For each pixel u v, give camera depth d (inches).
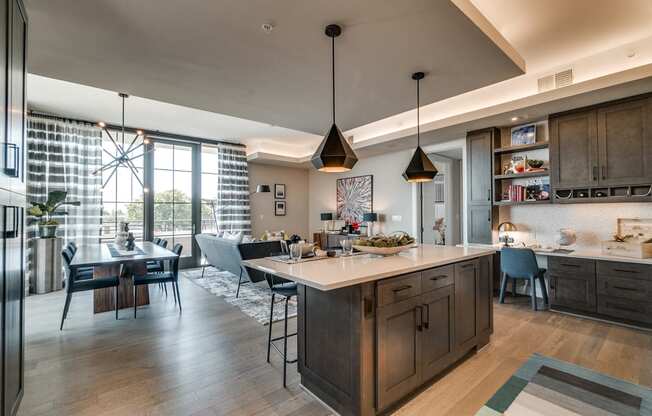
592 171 140.6
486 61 100.2
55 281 191.2
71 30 82.0
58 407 77.4
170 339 119.2
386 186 259.3
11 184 62.4
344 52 94.4
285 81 114.0
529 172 163.3
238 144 291.1
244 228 290.0
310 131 183.6
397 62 100.3
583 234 156.6
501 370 94.9
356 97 129.2
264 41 88.2
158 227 252.4
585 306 139.4
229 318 142.7
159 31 83.0
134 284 145.9
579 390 83.7
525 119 163.2
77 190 209.6
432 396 82.0
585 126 143.1
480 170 182.5
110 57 96.7
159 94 126.2
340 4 72.9
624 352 105.8
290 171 332.5
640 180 127.7
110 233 230.2
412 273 81.0
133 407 77.5
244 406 78.1
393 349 75.0
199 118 214.1
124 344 114.7
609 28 110.0
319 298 80.2
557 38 116.0
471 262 105.5
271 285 100.0
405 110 145.6
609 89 122.8
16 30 64.2
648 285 122.7
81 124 211.6
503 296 164.4
